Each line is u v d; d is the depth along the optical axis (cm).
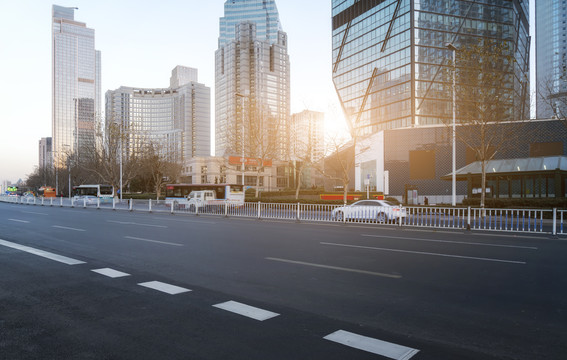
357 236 1302
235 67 12900
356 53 7575
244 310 482
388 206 1931
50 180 9250
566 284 629
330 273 706
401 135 4619
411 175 4534
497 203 2508
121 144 5169
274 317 456
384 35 6794
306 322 439
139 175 6694
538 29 13600
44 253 916
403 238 1251
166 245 1060
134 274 692
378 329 418
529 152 3716
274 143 4888
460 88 2466
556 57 12694
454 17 6297
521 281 648
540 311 486
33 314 466
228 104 12900
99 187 4962
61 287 597
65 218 2048
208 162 9288
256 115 5191
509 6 6406
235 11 14888
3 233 1328
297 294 561
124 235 1291
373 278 667
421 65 6125
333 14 8356
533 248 1034
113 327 421
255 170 9412
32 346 370
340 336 395
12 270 723
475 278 670
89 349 362
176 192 4022
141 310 481
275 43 13438
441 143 4384
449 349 365
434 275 692
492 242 1159
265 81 12925
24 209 3012
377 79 6944
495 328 424
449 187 4328
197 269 739
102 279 651
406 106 6209
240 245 1067
